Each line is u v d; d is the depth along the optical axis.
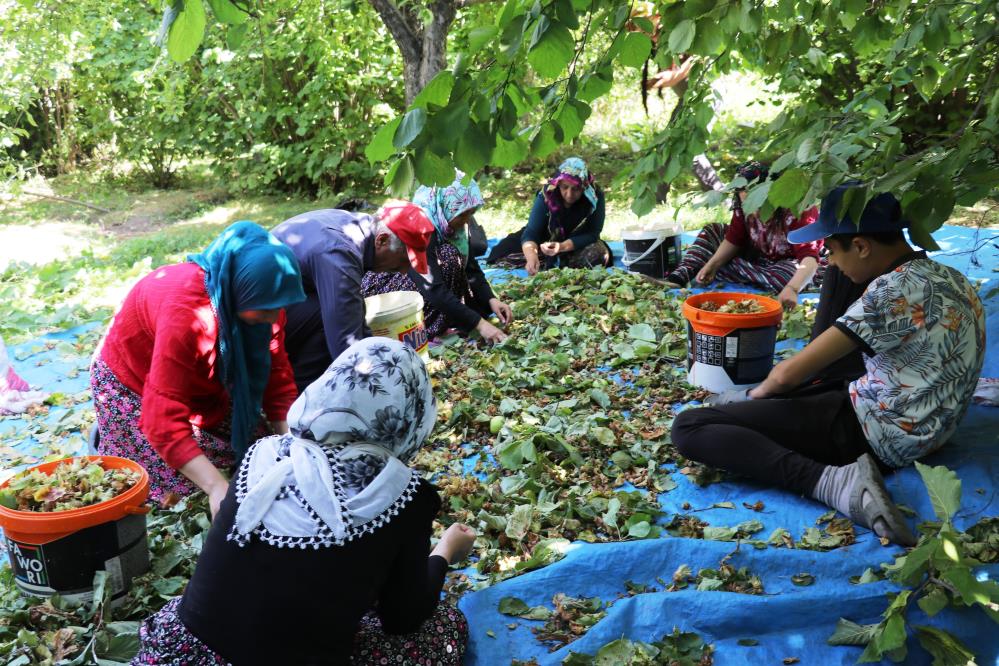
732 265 6.07
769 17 3.49
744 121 11.99
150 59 11.14
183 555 2.97
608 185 10.96
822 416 3.31
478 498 3.32
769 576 2.81
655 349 4.74
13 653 2.49
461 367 4.77
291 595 2.02
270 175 11.31
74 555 2.69
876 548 2.88
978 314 3.17
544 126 2.44
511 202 10.55
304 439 2.13
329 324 3.86
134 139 12.31
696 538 3.04
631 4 2.52
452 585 2.87
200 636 2.08
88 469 2.87
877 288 3.09
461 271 5.25
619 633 2.56
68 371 5.27
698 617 2.60
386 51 10.87
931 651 2.43
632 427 3.86
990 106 2.59
